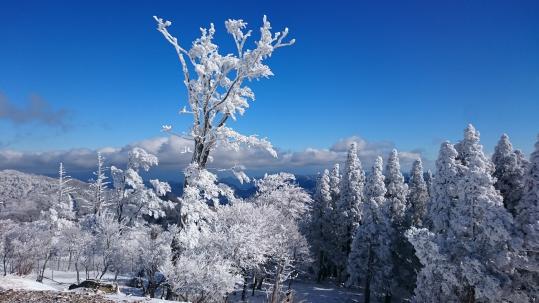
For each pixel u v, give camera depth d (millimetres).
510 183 33500
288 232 42844
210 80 18906
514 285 22141
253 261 28438
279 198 54844
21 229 43562
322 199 56844
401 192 44656
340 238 53531
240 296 37969
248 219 33812
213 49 18828
